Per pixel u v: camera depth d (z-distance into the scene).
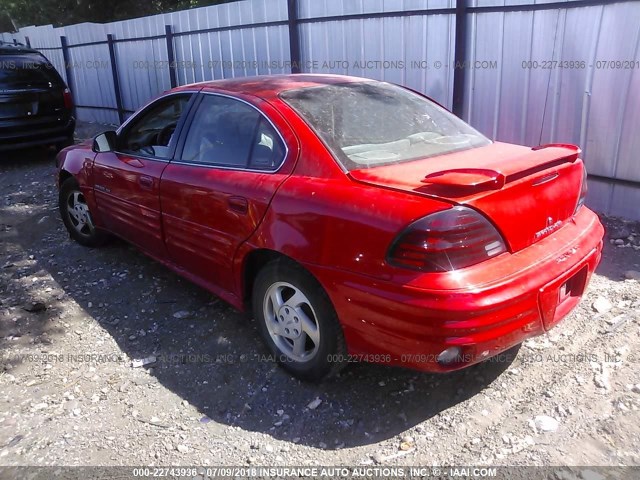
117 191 4.45
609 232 5.11
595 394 3.04
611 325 3.64
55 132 9.16
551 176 2.93
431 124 3.62
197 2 17.05
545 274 2.70
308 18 7.37
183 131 3.92
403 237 2.53
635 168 5.18
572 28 5.25
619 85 5.10
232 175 3.39
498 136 6.02
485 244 2.58
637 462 2.60
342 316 2.81
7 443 2.88
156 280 4.64
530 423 2.86
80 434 2.93
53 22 20.02
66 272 4.89
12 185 7.99
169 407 3.14
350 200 2.76
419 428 2.88
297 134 3.18
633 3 4.85
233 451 2.80
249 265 3.41
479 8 5.75
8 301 4.39
